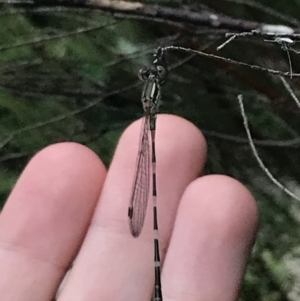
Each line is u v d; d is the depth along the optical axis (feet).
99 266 0.41
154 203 0.40
